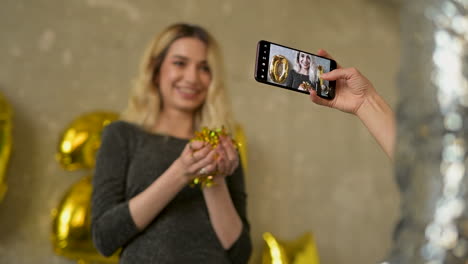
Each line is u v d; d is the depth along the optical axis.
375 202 3.81
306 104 3.63
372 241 3.75
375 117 1.08
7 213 2.66
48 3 2.91
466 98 0.47
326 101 1.13
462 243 0.45
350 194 3.71
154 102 1.83
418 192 0.48
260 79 1.17
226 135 1.57
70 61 2.92
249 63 3.46
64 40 2.93
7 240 2.64
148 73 1.86
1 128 2.46
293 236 3.41
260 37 3.54
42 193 2.75
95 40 3.01
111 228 1.53
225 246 1.60
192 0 3.34
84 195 2.54
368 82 1.11
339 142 3.73
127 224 1.52
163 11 3.23
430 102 0.48
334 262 3.58
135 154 1.68
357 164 3.78
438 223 0.47
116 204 1.60
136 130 1.73
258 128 3.41
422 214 0.48
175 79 1.80
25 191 2.71
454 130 0.47
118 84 3.03
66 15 2.95
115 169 1.65
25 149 2.74
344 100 1.12
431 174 0.47
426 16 0.50
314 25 3.79
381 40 4.07
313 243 3.05
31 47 2.84
